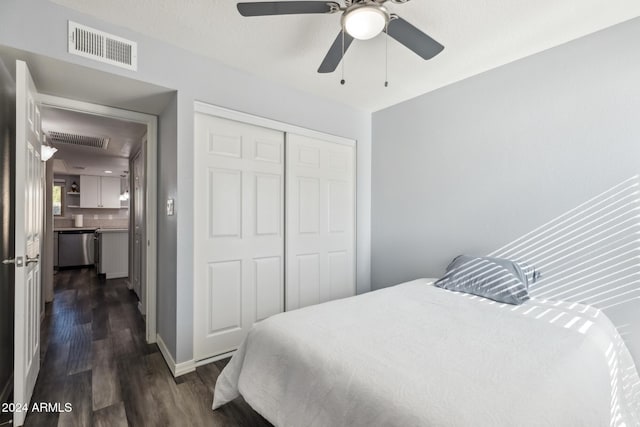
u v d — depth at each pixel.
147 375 2.11
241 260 2.53
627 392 1.52
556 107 2.13
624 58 1.88
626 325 1.86
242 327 2.53
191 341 2.18
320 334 1.41
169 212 2.27
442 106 2.78
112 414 1.70
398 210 3.17
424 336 1.39
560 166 2.12
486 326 1.52
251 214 2.59
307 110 2.91
